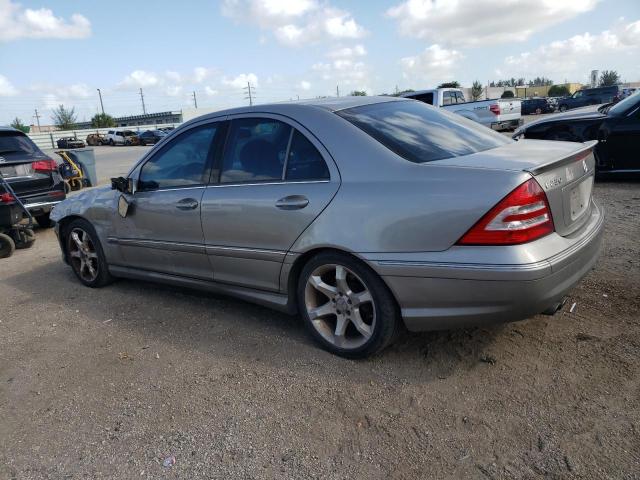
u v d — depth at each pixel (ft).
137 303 15.16
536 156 9.73
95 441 8.92
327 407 9.30
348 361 10.80
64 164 41.09
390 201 9.60
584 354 10.23
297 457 8.13
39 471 8.30
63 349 12.48
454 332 11.52
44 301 16.01
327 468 7.86
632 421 8.23
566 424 8.31
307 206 10.62
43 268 19.93
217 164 12.70
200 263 13.21
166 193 13.62
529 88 264.93
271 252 11.43
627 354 10.08
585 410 8.60
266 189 11.43
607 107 30.48
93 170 44.62
